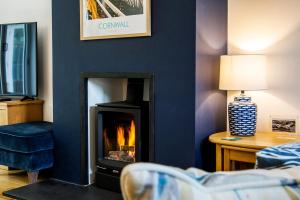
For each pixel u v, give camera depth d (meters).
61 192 3.22
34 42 4.08
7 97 4.36
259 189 0.73
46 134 3.51
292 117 2.95
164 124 2.91
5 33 4.25
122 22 3.06
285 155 1.35
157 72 2.92
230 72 2.76
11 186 3.46
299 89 2.92
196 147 2.79
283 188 0.74
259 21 3.07
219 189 0.71
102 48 3.23
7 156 3.58
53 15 3.54
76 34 3.38
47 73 4.26
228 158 2.63
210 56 2.95
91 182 3.49
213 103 3.04
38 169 3.46
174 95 2.85
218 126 3.15
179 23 2.79
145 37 2.97
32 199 3.03
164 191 0.64
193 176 0.73
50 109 4.27
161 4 2.86
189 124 2.78
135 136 3.11
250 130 2.83
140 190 0.63
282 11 2.96
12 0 4.50
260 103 3.10
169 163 2.90
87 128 3.42
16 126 3.72
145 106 3.11
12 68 4.23
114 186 3.26
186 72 2.78
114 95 3.73
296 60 2.92
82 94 3.38
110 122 3.45
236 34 3.19
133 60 3.05
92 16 3.23
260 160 1.34
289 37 2.95
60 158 3.58
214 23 2.99
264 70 2.77
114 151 3.43
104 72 3.22
